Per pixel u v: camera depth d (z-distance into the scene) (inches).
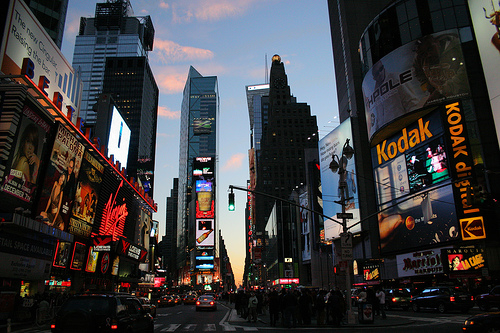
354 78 3316.9
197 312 1573.6
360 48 2714.1
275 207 4731.8
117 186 2343.8
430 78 2081.7
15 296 938.1
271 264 5236.2
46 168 1473.9
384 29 2399.1
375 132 2401.6
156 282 4667.8
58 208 1621.6
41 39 1627.7
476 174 1836.9
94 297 436.8
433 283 2026.3
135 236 3181.6
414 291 1675.7
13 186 1275.8
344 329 799.7
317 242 3843.5
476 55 2004.2
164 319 1148.5
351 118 3068.4
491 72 1926.7
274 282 4813.0
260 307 1322.6
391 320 965.2
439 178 1969.7
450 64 2043.6
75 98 2007.9
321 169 3353.8
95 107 2630.4
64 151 1600.6
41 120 1411.2
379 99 2362.2
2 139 1217.4
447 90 2011.6
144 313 526.9
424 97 2080.5
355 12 3567.9
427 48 2137.1
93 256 2091.5
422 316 1103.6
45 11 2588.6
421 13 2215.8
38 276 1366.9
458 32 2068.2
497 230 1739.7
